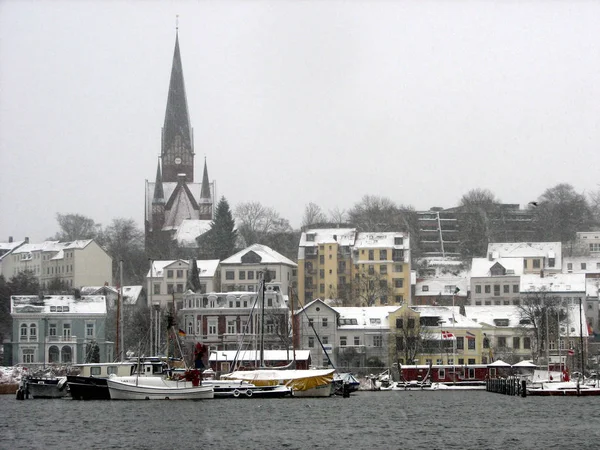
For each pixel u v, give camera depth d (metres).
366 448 143.12
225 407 187.50
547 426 164.12
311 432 156.62
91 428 159.12
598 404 199.75
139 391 197.00
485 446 145.00
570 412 184.00
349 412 182.00
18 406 187.75
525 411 185.88
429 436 153.38
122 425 162.12
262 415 175.88
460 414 180.50
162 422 165.75
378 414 179.50
